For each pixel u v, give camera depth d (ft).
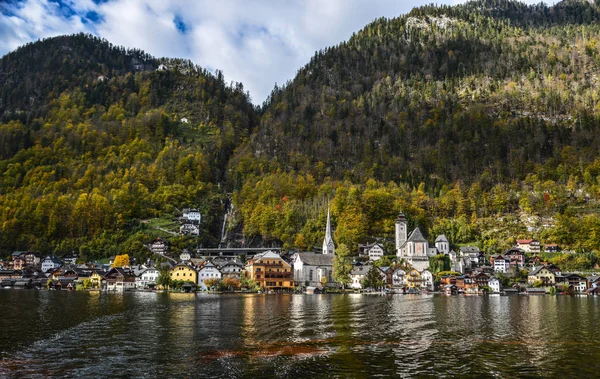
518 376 149.07
